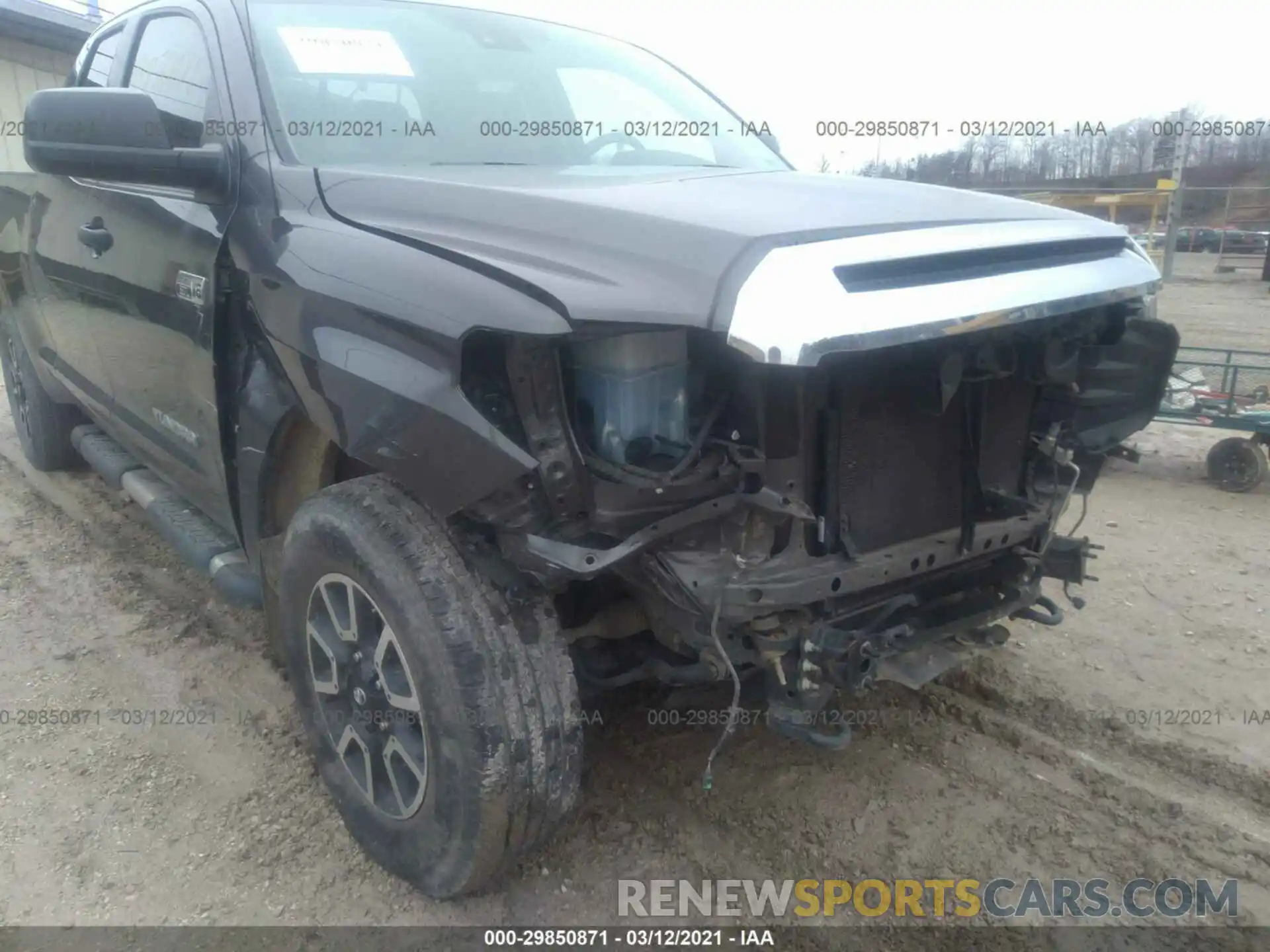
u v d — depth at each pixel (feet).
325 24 10.28
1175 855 8.55
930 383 7.69
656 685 10.90
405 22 10.93
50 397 16.56
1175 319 45.42
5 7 32.22
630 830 8.82
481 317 6.39
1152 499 17.87
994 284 6.98
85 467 18.16
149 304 10.23
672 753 9.87
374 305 7.00
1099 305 7.56
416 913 7.88
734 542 7.06
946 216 7.64
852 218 7.18
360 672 7.90
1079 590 13.65
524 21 12.13
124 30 12.66
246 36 9.72
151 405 10.98
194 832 8.75
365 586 7.37
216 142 9.32
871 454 7.69
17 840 8.58
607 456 6.68
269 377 8.53
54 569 13.94
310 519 7.79
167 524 11.67
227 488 9.46
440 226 7.38
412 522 7.18
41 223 13.57
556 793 7.25
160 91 11.05
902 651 7.75
